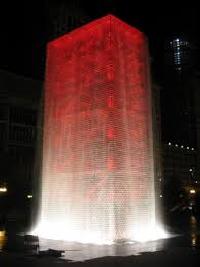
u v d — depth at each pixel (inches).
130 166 1037.8
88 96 1075.3
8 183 2694.4
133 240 1004.6
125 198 1009.5
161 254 796.0
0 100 3678.6
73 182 1068.5
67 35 1179.3
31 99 3878.0
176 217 2406.5
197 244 957.2
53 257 756.6
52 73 1218.0
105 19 1072.8
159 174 4212.6
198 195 3125.0
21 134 3730.3
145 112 1117.1
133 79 1103.6
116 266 660.1
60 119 1151.0
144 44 1167.6
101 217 986.1
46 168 1166.3
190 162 6038.4
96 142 1026.7
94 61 1082.7
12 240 1031.0
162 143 5428.2
